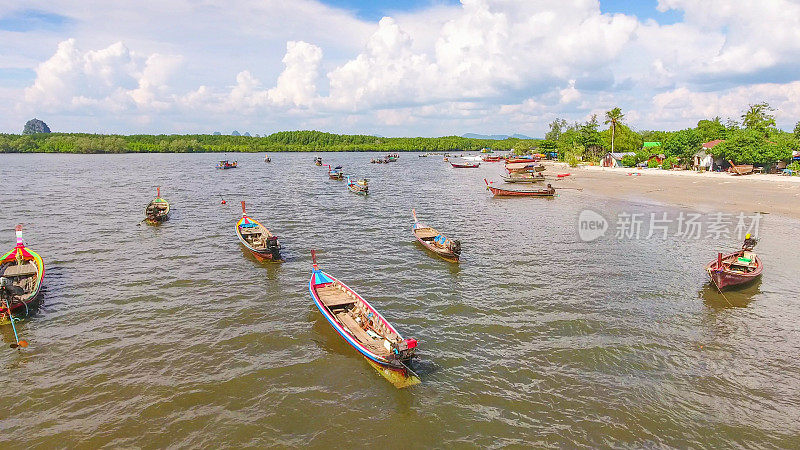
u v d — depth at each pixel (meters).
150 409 18.38
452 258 37.31
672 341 23.92
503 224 52.97
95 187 83.94
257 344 23.52
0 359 21.91
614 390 19.73
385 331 22.31
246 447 16.41
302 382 20.28
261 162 171.75
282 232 47.75
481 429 17.39
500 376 20.78
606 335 24.59
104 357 22.17
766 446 16.55
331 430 17.30
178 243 42.44
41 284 29.53
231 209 61.47
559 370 21.25
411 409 18.52
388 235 46.88
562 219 55.78
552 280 33.00
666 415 18.14
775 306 28.39
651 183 86.44
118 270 34.53
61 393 19.36
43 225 49.62
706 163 101.94
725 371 21.14
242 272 34.38
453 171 135.12
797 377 20.66
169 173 117.00
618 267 35.97
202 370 21.16
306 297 29.67
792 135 129.50
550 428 17.45
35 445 16.36
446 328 25.47
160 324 25.66
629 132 161.50
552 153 185.12
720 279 29.92
